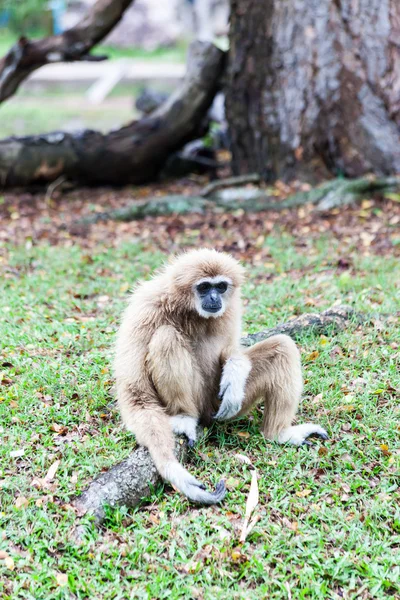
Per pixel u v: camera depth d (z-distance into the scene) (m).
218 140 20.31
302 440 6.36
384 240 11.60
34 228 13.05
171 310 6.20
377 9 13.77
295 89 14.28
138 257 11.20
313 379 7.29
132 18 46.56
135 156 16.08
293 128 14.41
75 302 9.46
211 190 14.57
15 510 5.49
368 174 13.99
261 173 15.13
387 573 5.08
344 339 7.99
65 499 5.62
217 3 42.38
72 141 15.66
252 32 14.47
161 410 6.11
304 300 9.18
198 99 16.03
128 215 13.58
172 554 5.22
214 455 6.23
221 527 5.44
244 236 12.22
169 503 5.68
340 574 5.11
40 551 5.20
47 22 38.97
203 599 4.89
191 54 16.17
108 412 6.79
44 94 37.09
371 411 6.79
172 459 5.68
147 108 20.33
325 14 13.92
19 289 9.88
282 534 5.39
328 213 12.97
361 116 13.99
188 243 11.94
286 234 12.09
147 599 4.86
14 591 4.88
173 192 15.87
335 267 10.52
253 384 6.41
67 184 16.11
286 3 14.10
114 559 5.18
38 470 5.95
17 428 6.43
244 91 14.88
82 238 12.46
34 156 15.40
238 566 5.16
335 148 14.20
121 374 6.18
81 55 15.97
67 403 6.91
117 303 9.39
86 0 42.53
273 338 6.47
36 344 8.02
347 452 6.24
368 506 5.67
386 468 6.03
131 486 5.68
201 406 6.48
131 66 39.75
